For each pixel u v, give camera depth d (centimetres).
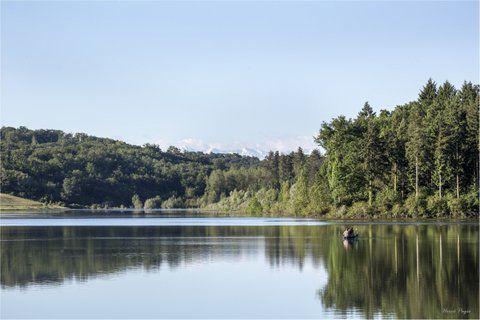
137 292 5225
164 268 6481
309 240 9369
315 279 5734
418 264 6438
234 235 10725
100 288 5394
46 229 13212
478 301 4712
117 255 7600
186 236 10669
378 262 6650
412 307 4562
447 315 4331
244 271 6241
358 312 4472
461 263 6456
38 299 4972
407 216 15050
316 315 4428
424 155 15225
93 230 12769
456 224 12512
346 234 9162
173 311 4588
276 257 7238
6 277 5959
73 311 4594
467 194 15112
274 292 5178
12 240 10019
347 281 5584
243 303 4806
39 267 6594
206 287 5419
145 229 12988
